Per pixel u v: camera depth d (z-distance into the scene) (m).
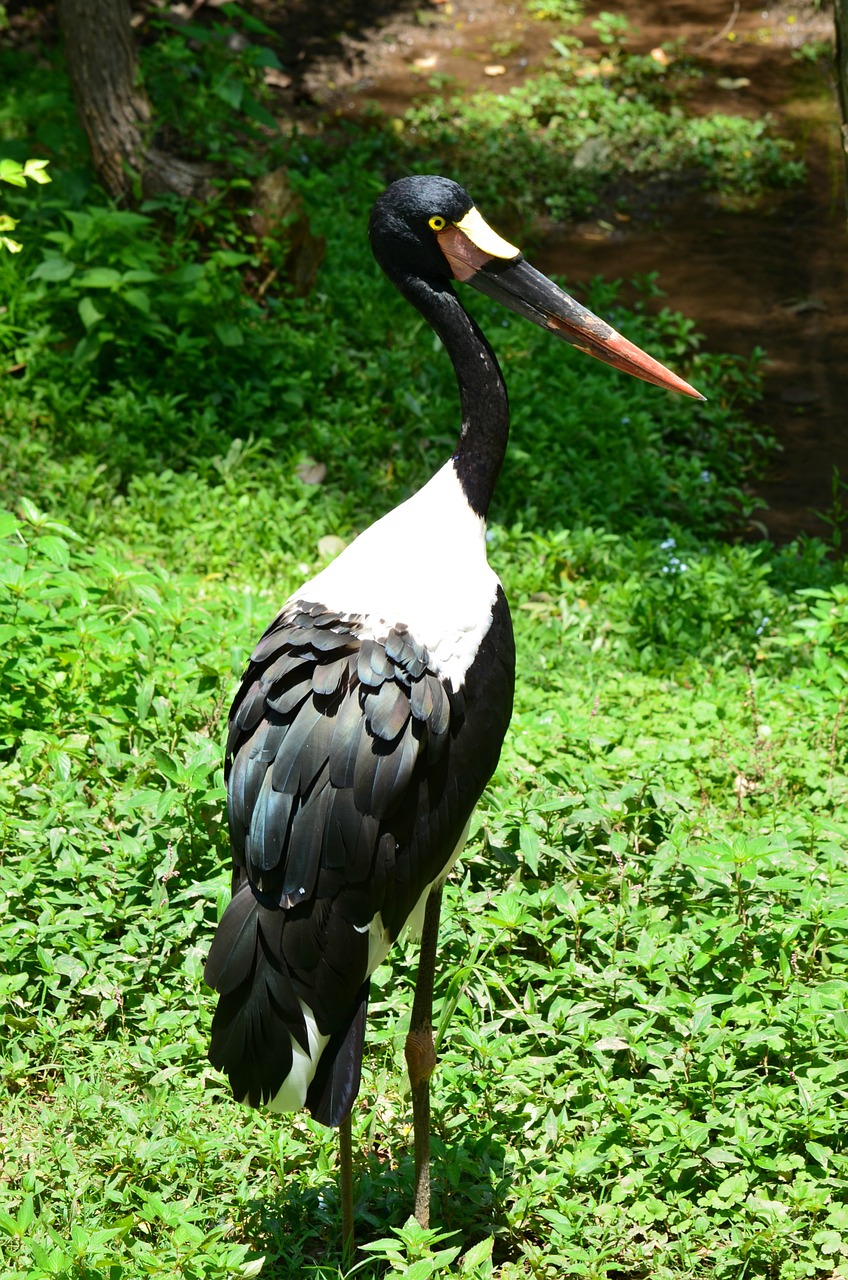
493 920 6.05
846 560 11.34
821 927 6.25
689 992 6.01
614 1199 5.20
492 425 5.55
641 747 7.85
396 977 6.27
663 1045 5.66
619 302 15.98
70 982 6.08
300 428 12.02
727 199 18.19
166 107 13.58
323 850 4.45
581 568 10.84
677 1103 5.57
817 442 13.96
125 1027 5.95
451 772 4.80
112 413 11.52
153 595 7.93
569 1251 4.97
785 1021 5.71
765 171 18.52
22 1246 4.81
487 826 6.69
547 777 7.11
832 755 8.02
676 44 21.06
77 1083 5.53
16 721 7.35
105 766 7.00
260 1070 4.40
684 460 13.09
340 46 20.55
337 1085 4.40
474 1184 5.34
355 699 4.58
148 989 6.08
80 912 6.12
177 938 6.11
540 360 13.70
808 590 9.04
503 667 5.14
